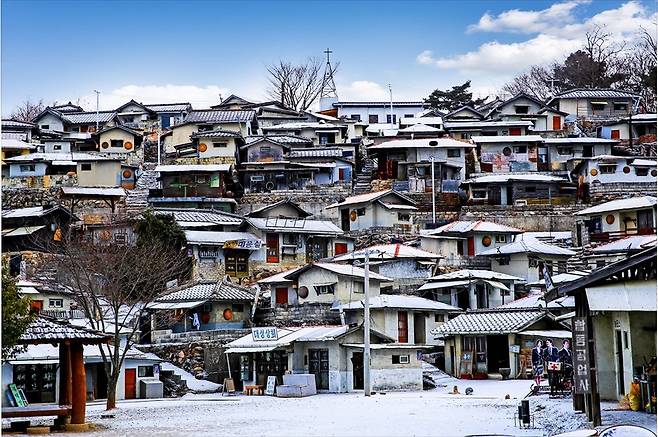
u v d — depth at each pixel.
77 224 70.88
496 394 39.53
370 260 61.62
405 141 84.31
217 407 36.72
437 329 51.03
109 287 44.56
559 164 86.62
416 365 45.62
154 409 36.06
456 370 50.34
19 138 97.75
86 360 44.38
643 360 25.44
